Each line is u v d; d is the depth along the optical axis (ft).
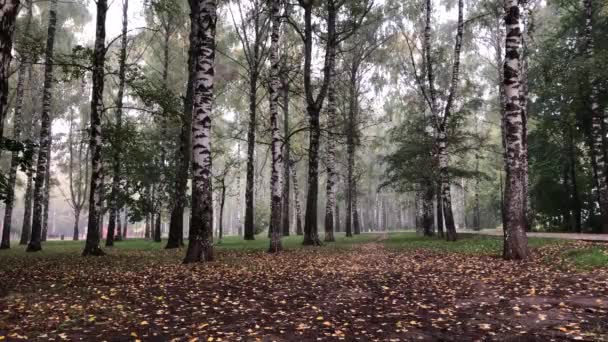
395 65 126.52
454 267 39.58
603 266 33.35
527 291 26.76
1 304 24.56
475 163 156.76
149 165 93.15
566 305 22.67
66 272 39.50
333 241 89.81
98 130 59.26
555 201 111.45
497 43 106.93
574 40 97.09
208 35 44.32
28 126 124.16
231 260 47.44
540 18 112.98
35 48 52.42
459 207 254.68
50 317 21.62
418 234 125.49
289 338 18.33
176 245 73.15
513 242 42.42
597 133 81.97
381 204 270.26
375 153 196.44
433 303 24.71
